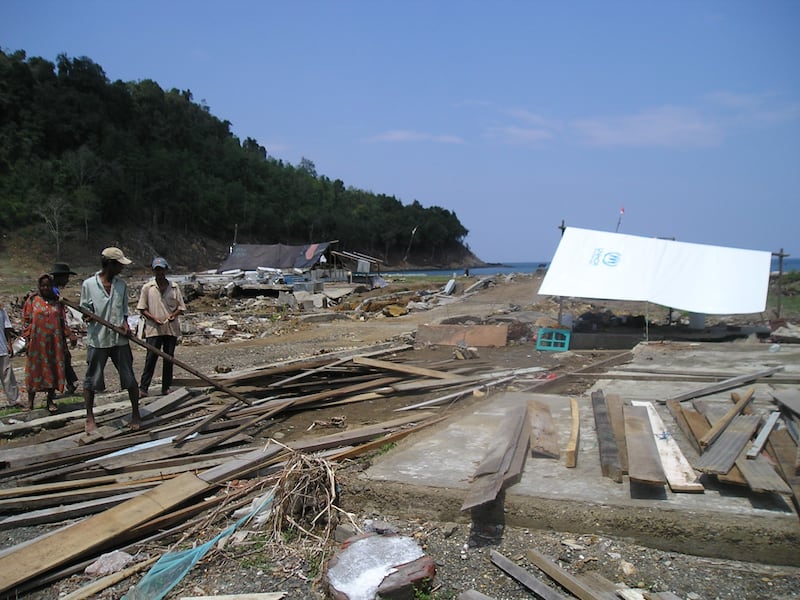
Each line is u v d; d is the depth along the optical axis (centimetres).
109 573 397
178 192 8125
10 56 8144
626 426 542
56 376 754
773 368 833
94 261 6431
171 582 375
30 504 492
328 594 351
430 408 751
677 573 364
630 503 410
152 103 9656
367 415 748
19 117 7475
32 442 663
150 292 805
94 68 8644
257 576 385
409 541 391
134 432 663
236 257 3838
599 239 1287
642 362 982
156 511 459
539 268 3250
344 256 3694
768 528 373
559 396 728
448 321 1501
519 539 408
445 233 12900
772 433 506
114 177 7375
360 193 13275
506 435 546
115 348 649
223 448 633
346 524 438
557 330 1218
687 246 1255
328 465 483
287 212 10050
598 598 332
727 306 1170
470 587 361
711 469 422
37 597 375
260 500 480
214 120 12006
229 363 1179
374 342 1479
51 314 752
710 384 771
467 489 446
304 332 1748
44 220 6412
